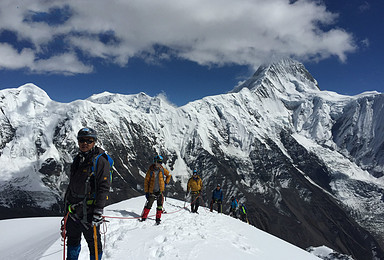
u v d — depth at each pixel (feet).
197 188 54.49
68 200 14.66
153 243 24.48
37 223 48.44
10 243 35.32
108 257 20.03
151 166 35.94
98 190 14.17
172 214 45.75
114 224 31.96
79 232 14.92
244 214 90.99
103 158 14.57
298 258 31.55
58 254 18.80
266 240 37.11
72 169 14.64
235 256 24.40
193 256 22.13
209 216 50.83
